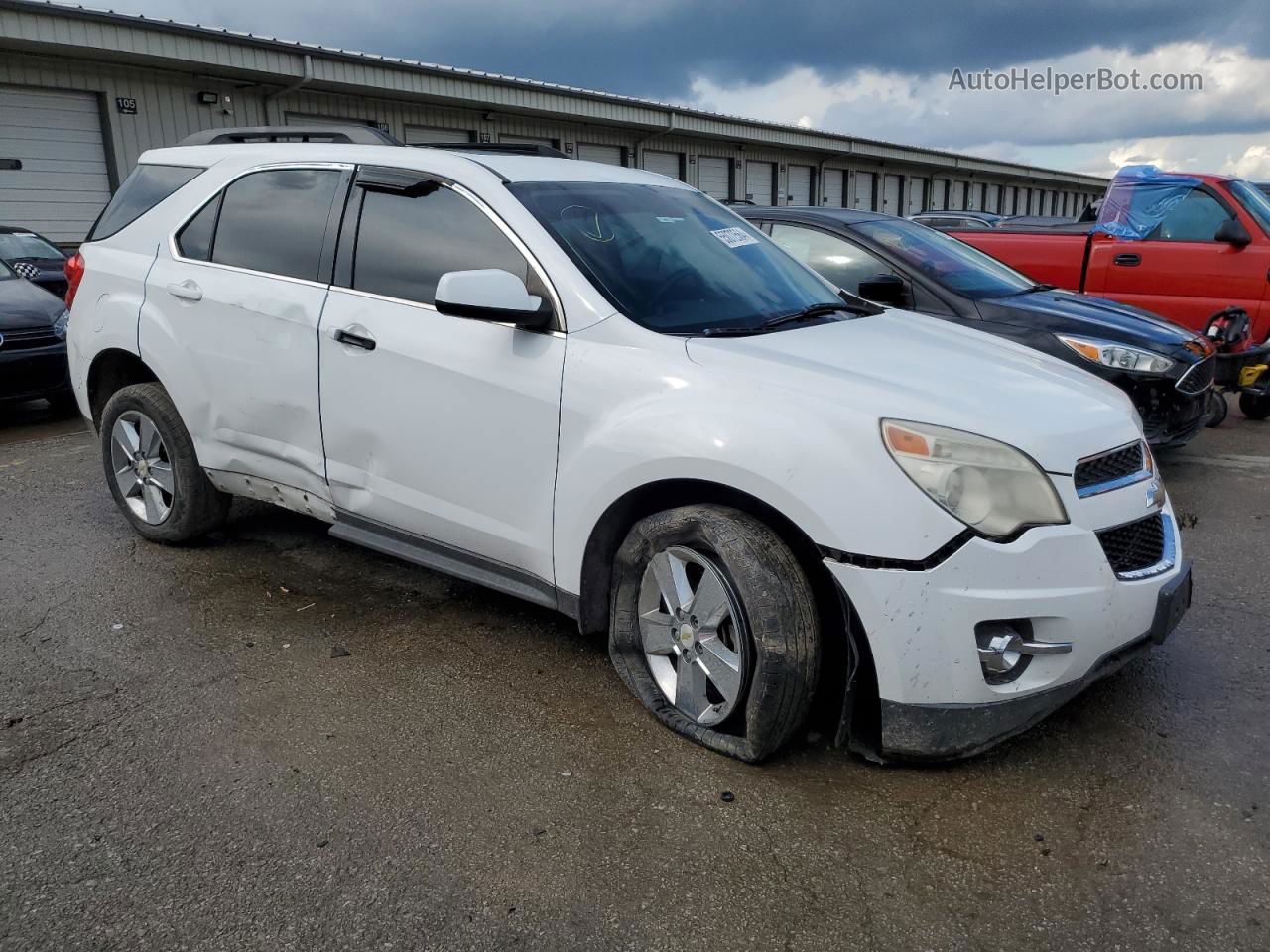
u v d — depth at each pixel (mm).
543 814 2557
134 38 13961
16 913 2180
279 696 3164
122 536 4703
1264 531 4875
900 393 2666
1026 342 5465
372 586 4102
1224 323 7035
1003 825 2520
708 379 2812
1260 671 3338
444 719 3035
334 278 3646
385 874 2322
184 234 4176
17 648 3496
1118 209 8211
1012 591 2498
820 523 2549
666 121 23969
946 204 43281
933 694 2549
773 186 30641
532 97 20312
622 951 2092
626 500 2953
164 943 2098
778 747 2752
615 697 3180
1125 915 2191
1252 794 2639
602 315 3039
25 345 7383
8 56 13711
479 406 3205
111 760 2785
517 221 3252
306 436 3746
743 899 2248
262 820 2516
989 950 2094
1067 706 3117
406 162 3580
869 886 2293
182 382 4102
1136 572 2756
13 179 14133
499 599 3982
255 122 16906
